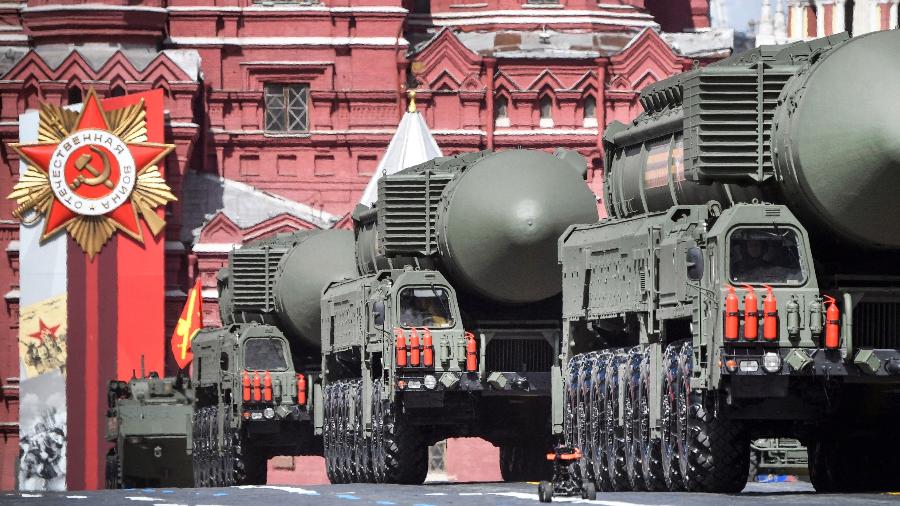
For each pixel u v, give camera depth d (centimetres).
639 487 5034
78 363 13600
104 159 13650
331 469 7550
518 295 6225
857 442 5066
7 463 13788
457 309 6238
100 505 4931
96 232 13638
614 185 5672
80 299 13625
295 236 8675
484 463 12781
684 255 4691
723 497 4312
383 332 6272
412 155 12812
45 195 13638
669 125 5259
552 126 14138
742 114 4606
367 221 7456
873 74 4488
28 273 13625
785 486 6378
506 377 6184
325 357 7725
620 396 5109
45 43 13925
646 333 5050
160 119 13700
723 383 4397
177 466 9869
